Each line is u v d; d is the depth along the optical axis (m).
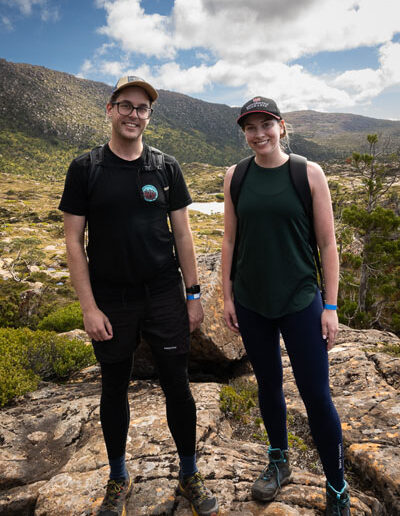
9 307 16.20
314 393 1.95
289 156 1.98
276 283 1.96
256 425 3.43
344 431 2.98
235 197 2.06
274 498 2.17
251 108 1.88
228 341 4.53
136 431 3.00
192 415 2.12
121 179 1.93
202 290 4.61
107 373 2.05
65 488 2.43
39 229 77.38
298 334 1.96
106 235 1.94
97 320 1.96
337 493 1.96
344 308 13.58
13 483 2.72
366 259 14.27
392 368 3.94
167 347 2.05
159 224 2.02
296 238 1.95
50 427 3.37
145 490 2.31
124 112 1.90
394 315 13.10
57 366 5.19
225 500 2.19
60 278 38.06
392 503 2.31
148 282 2.03
